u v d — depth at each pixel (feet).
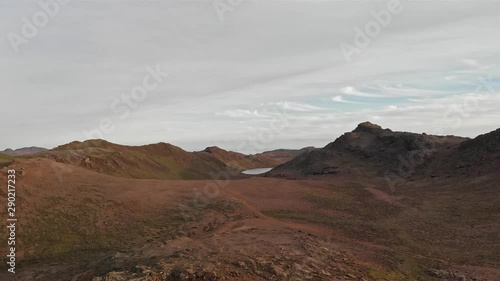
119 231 116.78
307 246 83.51
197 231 116.26
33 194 129.49
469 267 86.84
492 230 118.83
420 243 110.32
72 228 114.52
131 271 60.95
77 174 164.35
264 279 60.44
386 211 158.51
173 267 60.85
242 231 98.73
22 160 158.40
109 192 148.36
